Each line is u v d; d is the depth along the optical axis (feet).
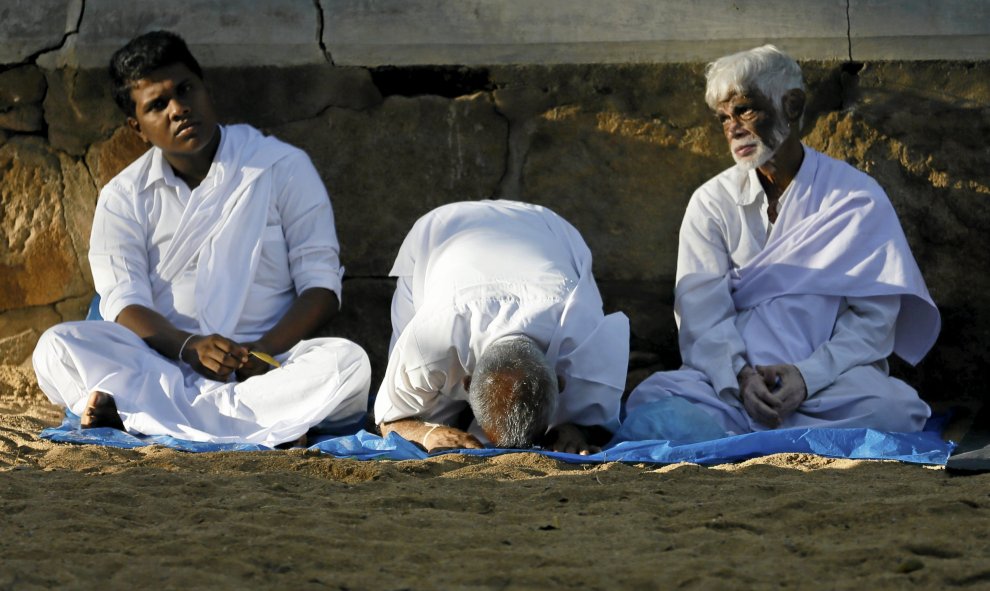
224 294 49.80
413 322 43.32
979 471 37.45
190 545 27.89
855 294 48.29
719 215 50.06
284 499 32.96
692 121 54.95
